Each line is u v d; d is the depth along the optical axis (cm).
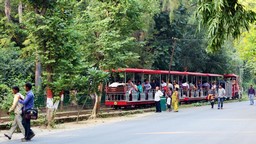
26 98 1424
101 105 3316
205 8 716
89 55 2586
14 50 2622
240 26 734
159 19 4534
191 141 1356
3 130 1783
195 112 2938
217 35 741
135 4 2692
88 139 1453
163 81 3691
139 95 3331
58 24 1866
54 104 1950
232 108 3375
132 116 2712
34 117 1429
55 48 1895
